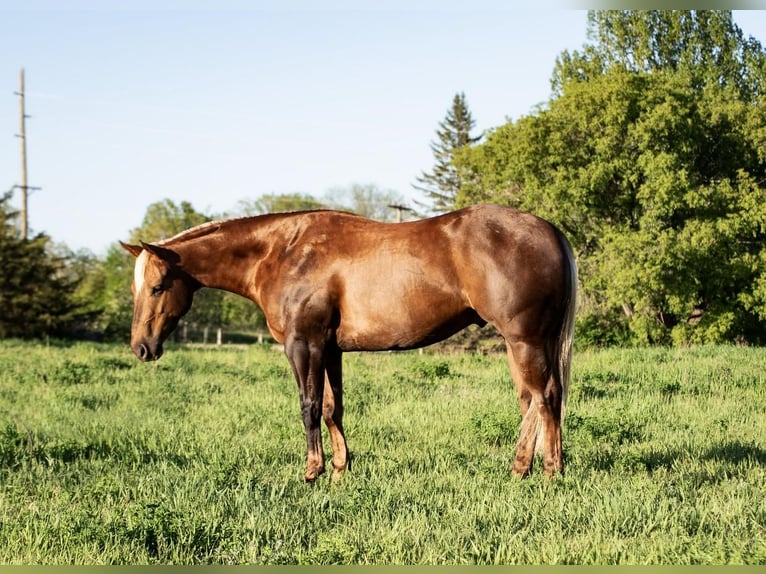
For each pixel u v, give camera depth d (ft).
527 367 21.06
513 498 19.21
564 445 26.20
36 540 16.84
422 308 21.61
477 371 55.11
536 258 20.79
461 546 16.14
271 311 23.21
